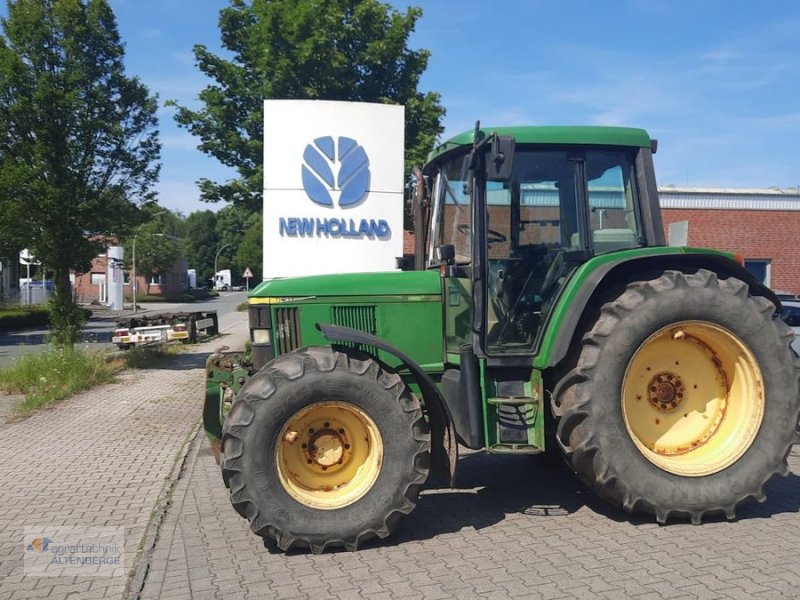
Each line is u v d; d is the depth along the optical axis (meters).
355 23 13.27
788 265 25.03
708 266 5.52
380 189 11.38
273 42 13.08
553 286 5.45
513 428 5.09
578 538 4.89
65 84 13.70
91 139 14.00
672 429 5.36
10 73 13.12
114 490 6.34
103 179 14.41
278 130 11.19
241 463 4.65
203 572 4.45
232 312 39.66
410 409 4.85
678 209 24.70
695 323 5.11
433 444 5.16
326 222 11.28
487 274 5.30
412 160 13.07
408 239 16.28
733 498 5.07
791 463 6.83
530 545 4.78
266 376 4.78
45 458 7.50
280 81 12.90
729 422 5.32
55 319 14.49
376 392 4.80
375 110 11.34
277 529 4.63
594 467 5.01
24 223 13.63
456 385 5.20
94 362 13.25
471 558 4.58
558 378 5.25
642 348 5.08
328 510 4.71
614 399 4.98
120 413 10.00
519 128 5.44
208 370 5.92
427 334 5.53
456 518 5.37
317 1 12.78
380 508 4.74
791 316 12.02
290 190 11.23
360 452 4.95
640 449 5.05
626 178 5.65
